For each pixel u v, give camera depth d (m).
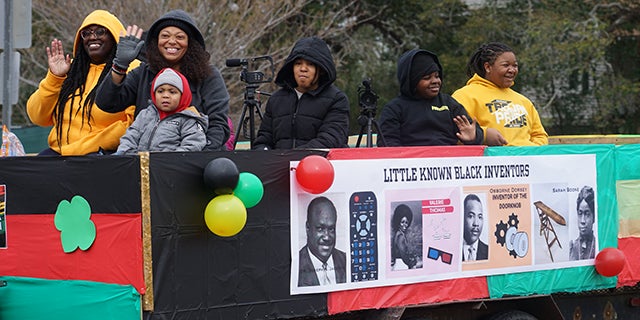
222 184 8.34
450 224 10.12
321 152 9.29
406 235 9.81
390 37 44.91
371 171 9.57
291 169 9.12
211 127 9.76
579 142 14.70
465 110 12.05
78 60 10.77
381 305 9.70
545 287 10.99
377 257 9.62
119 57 9.70
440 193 10.05
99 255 8.51
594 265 11.46
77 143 10.45
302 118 10.66
